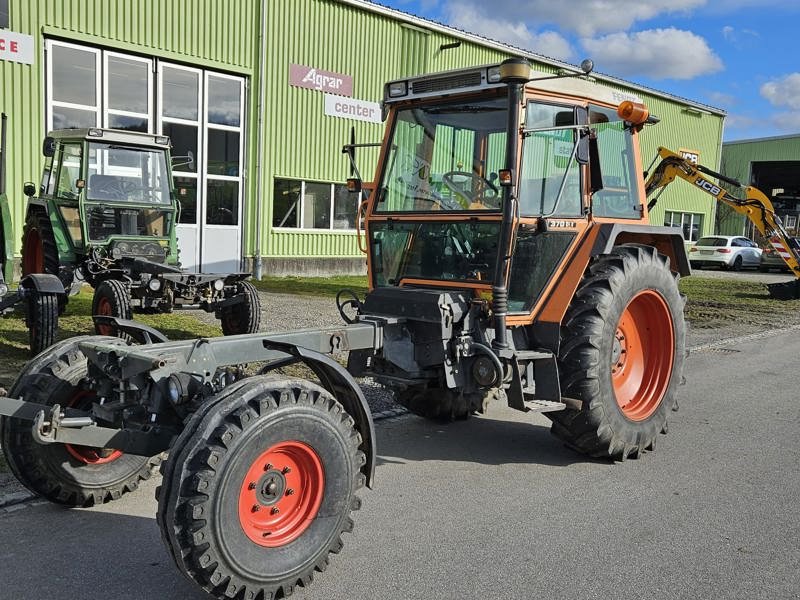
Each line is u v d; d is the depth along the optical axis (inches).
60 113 517.3
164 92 572.7
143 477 167.2
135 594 124.9
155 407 131.6
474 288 185.0
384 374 180.5
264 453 118.9
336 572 135.3
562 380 189.0
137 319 396.2
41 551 138.8
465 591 129.2
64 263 357.7
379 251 210.2
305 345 150.3
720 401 277.6
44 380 148.3
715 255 1098.7
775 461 205.6
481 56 809.5
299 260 678.5
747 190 536.7
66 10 510.3
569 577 135.3
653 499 174.9
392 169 204.8
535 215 184.1
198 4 580.1
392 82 200.8
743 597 129.5
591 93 198.4
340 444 129.3
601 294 188.7
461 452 207.6
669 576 136.6
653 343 218.7
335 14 674.8
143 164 373.7
